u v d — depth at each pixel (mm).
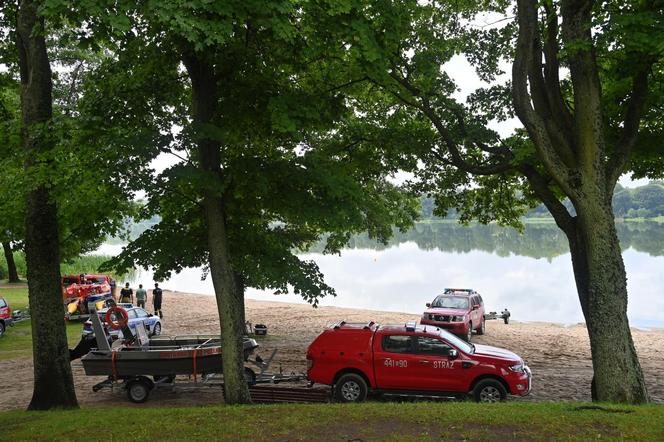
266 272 11844
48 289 11656
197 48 8102
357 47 10711
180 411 9602
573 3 11203
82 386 14695
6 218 15172
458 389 11945
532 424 7996
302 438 7781
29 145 11539
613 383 10719
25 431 8852
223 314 11438
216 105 11750
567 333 23469
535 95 12156
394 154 15562
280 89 11586
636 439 7242
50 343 11578
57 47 25250
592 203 11156
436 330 12758
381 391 12305
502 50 14547
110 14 7867
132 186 10164
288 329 24359
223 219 11648
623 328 10953
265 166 11438
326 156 15297
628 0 11492
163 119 11938
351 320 27062
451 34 14641
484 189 17281
